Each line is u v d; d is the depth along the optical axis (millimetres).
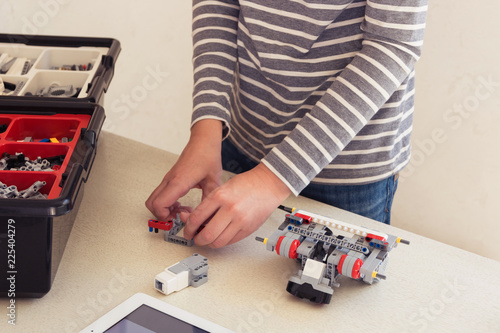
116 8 1696
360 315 596
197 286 623
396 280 655
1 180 641
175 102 1877
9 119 760
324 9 722
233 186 664
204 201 668
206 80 785
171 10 1727
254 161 928
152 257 668
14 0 1500
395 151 865
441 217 1635
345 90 675
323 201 888
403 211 1687
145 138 1940
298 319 583
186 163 733
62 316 568
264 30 778
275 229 743
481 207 1565
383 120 809
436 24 1466
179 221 713
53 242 578
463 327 588
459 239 1629
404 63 684
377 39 682
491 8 1388
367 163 843
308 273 601
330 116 671
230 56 811
